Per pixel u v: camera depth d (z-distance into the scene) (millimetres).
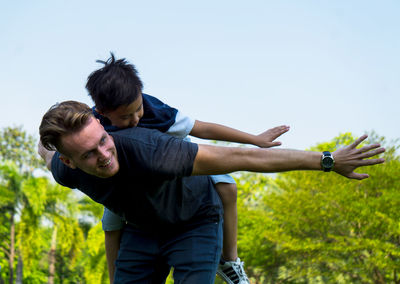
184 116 2621
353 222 17062
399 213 15117
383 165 16422
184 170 2057
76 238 29203
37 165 38344
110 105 2223
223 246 2891
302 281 21672
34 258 29938
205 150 2055
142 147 2082
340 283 17953
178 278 2578
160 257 2697
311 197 17125
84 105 2010
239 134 2734
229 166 2064
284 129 2814
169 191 2328
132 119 2311
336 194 16438
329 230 17891
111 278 2973
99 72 2275
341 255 17156
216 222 2627
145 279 2699
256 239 19453
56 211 28891
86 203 28766
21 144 38062
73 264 30781
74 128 1918
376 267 16516
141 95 2328
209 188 2621
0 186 27406
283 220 18297
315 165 2143
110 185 2221
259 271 21500
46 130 1919
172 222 2514
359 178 2186
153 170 2066
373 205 15664
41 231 32625
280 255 19781
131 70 2320
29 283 35969
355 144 2162
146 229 2619
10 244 32344
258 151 2098
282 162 2098
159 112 2510
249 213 20359
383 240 16125
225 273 2938
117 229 2830
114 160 2047
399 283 16141
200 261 2531
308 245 16812
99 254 26562
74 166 2104
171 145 2074
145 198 2256
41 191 27734
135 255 2695
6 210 28781
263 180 23172
